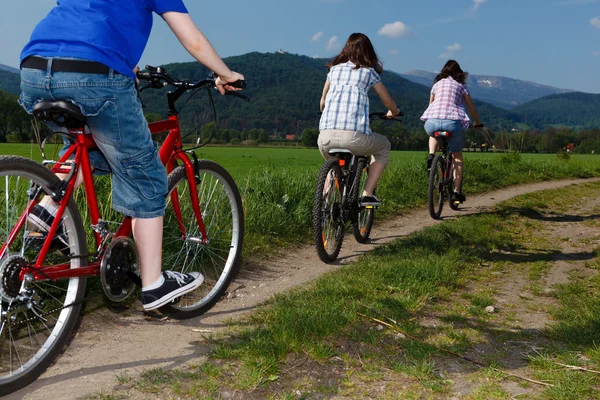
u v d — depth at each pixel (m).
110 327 3.06
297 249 5.40
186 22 2.51
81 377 2.43
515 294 3.97
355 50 4.91
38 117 2.22
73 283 2.54
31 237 2.32
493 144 16.53
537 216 7.70
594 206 9.02
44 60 2.20
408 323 3.10
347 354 2.64
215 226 3.59
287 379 2.41
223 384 2.33
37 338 2.71
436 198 7.39
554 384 2.41
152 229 2.66
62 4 2.34
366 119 4.81
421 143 65.94
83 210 3.89
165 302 2.75
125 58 2.32
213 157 40.75
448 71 7.39
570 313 3.41
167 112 3.15
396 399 2.29
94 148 2.54
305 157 47.38
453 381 2.46
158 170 2.59
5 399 2.22
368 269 4.21
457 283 4.12
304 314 3.04
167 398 2.24
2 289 2.18
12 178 2.26
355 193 5.07
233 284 4.04
